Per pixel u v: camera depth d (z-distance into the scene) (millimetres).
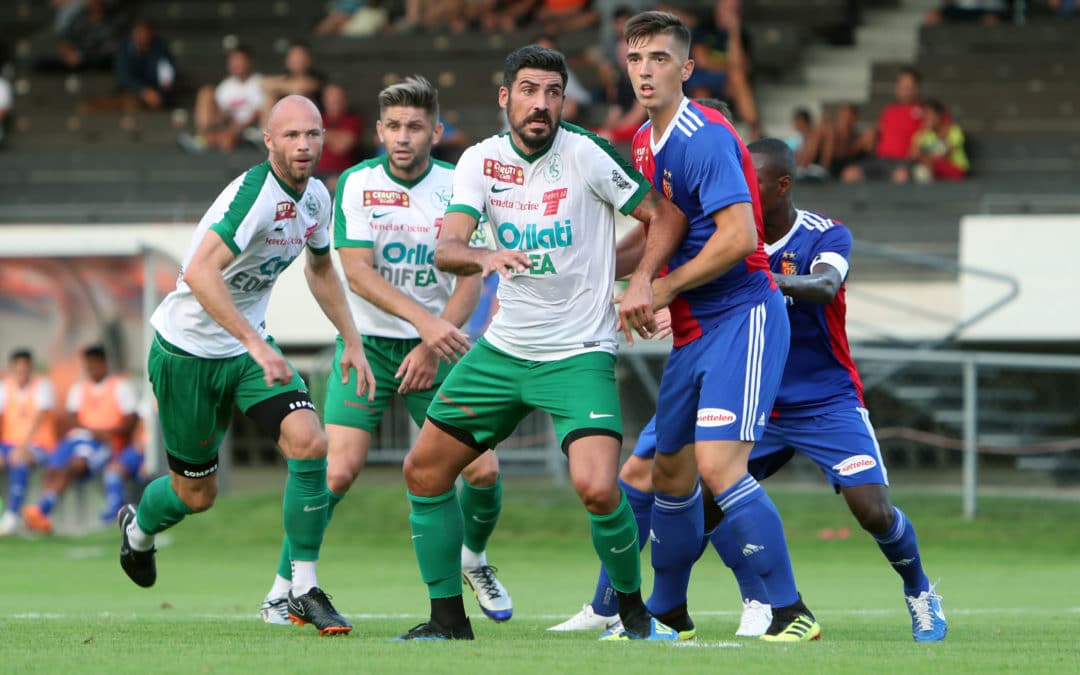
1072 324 61094
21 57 88688
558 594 35344
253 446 63406
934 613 23109
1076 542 48375
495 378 20891
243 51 78438
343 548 49844
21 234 65938
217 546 50219
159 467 52156
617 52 74312
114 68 86625
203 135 78062
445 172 28406
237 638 21125
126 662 17297
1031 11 83750
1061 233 61156
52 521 54000
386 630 23906
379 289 22812
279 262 23844
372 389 24719
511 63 20406
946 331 62781
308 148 22719
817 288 22641
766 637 21734
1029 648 19984
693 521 22688
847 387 24094
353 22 86312
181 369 24266
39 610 30047
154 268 52156
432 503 21297
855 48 83875
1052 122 76438
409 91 27469
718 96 73750
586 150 20469
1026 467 58375
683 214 20922
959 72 78625
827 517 50844
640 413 53688
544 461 54281
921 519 50531
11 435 52562
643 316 20109
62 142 81312
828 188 70375
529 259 20094
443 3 85562
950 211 69188
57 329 53719
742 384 20984
